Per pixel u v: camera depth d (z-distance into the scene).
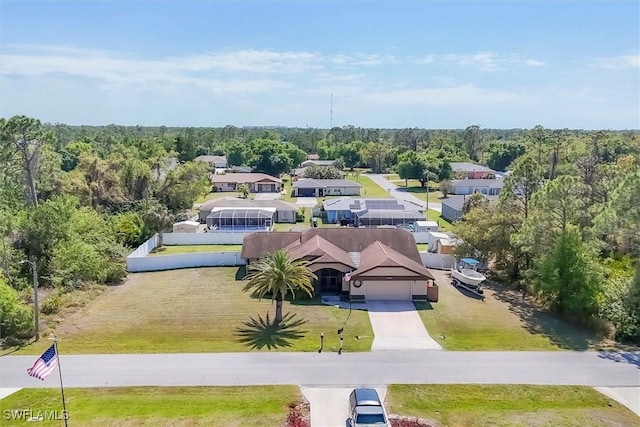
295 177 136.88
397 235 52.06
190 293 45.50
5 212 48.81
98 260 47.50
